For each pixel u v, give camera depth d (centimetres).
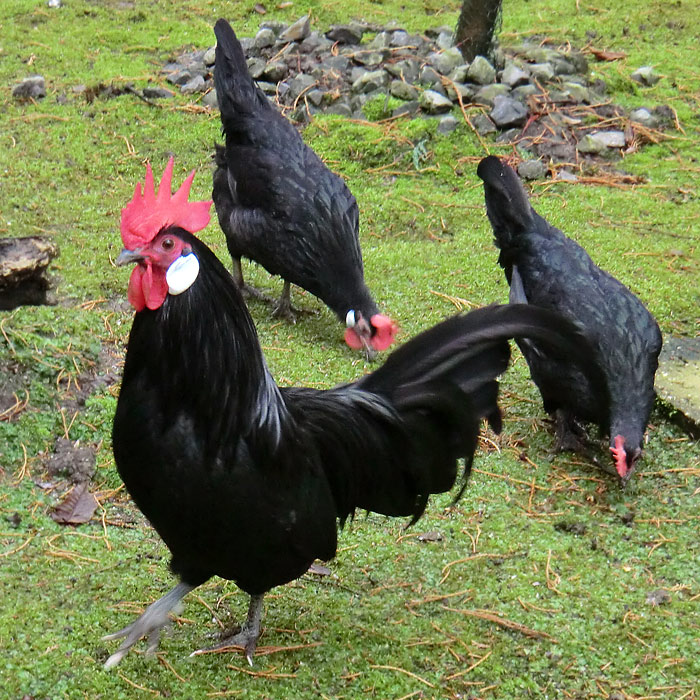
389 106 1387
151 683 642
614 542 789
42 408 867
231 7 1759
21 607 686
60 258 1103
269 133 1054
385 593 730
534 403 964
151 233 530
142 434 549
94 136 1355
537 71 1477
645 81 1558
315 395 647
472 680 658
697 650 685
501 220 976
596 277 923
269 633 689
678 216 1246
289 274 1024
